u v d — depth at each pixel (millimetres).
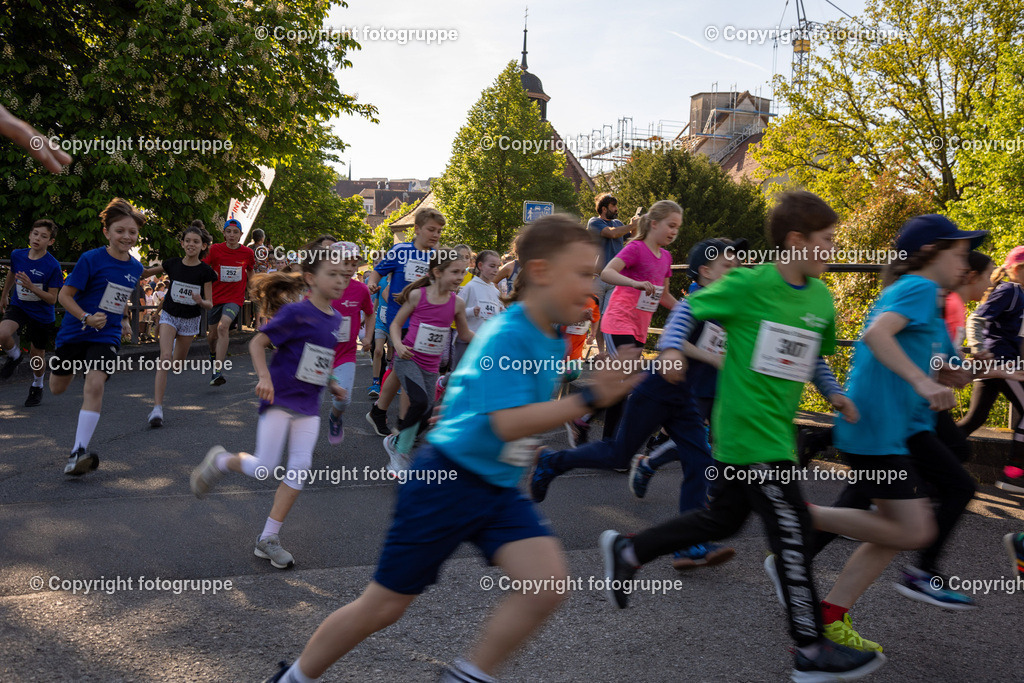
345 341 6270
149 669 2967
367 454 6590
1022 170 22641
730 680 2949
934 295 3170
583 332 7547
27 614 3432
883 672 3043
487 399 2248
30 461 6105
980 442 5887
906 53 30438
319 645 2393
